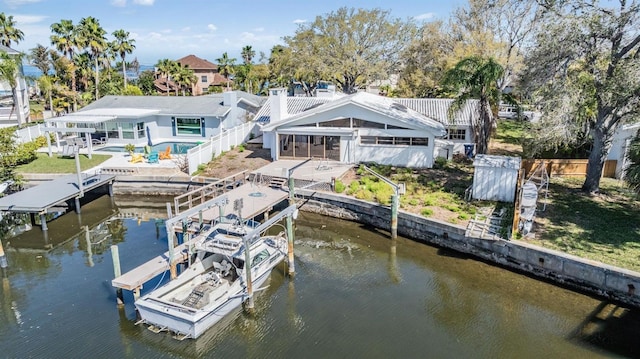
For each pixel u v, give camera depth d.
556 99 19.41
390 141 27.98
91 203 26.02
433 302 15.25
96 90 54.03
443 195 22.62
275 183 25.06
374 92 65.12
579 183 24.31
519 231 17.89
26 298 15.42
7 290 16.03
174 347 12.86
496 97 26.55
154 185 27.28
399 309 14.83
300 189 24.00
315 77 57.72
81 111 36.62
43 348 12.69
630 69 17.83
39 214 21.48
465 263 18.00
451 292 15.87
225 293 14.31
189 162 27.45
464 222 19.28
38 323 13.88
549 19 20.17
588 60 19.62
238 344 13.00
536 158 27.97
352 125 28.33
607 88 18.70
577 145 26.84
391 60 57.25
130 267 17.64
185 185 27.00
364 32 56.31
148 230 21.86
